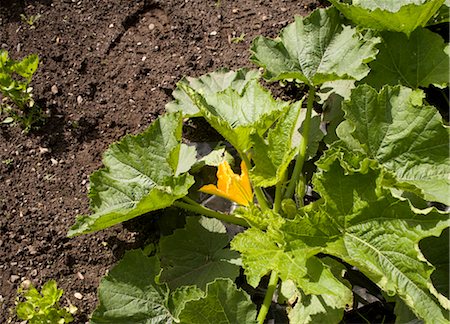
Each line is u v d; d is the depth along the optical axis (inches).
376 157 101.0
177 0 136.7
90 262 110.5
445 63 111.4
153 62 129.7
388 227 91.4
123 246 111.4
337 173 91.2
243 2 135.9
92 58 130.7
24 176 118.5
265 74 109.2
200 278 100.8
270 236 94.7
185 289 94.7
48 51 131.6
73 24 134.9
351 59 108.0
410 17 107.7
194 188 115.5
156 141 107.2
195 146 120.1
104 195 104.4
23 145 121.6
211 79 120.5
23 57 131.0
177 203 104.4
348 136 100.9
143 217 114.0
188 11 135.2
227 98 109.9
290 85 124.3
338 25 112.4
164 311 96.6
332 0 109.3
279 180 100.6
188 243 104.6
